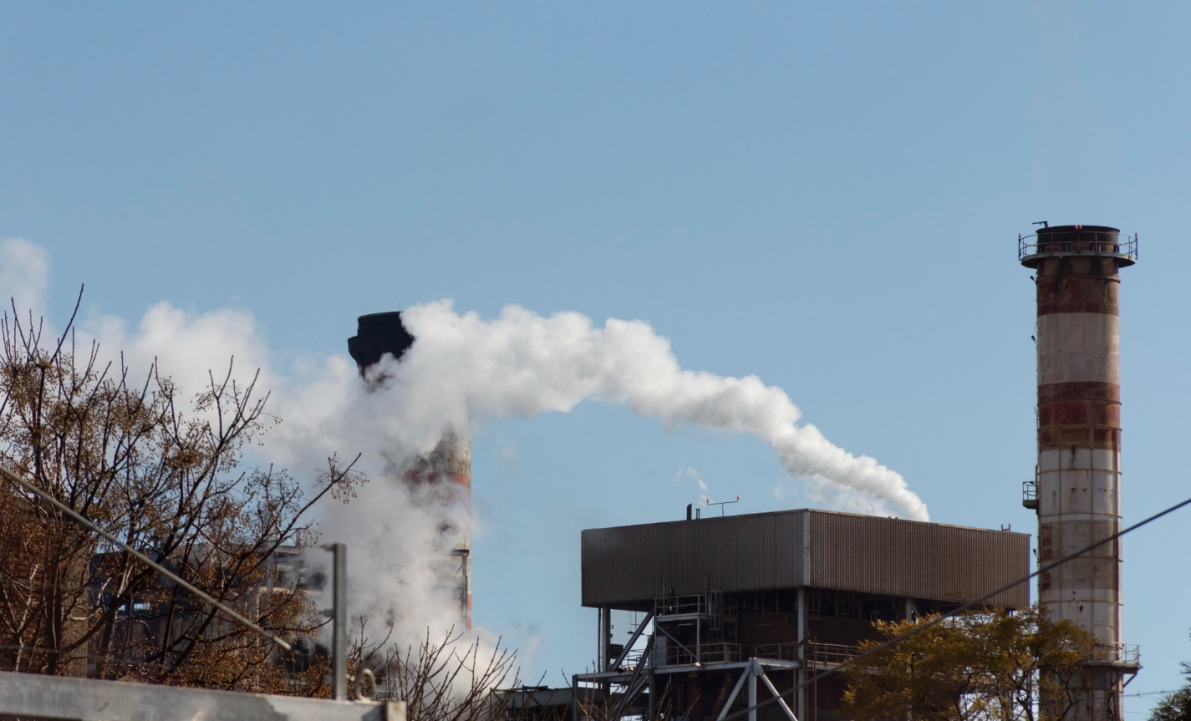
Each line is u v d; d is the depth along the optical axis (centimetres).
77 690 2434
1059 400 12556
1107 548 12350
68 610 4103
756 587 13025
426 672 5178
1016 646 10494
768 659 12825
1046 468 12569
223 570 4372
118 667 4238
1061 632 10544
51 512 4147
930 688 10531
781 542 12988
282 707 2566
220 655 4384
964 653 10412
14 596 4156
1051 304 12688
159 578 4394
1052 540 12450
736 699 12912
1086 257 12662
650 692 12769
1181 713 8069
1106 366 12562
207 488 4369
